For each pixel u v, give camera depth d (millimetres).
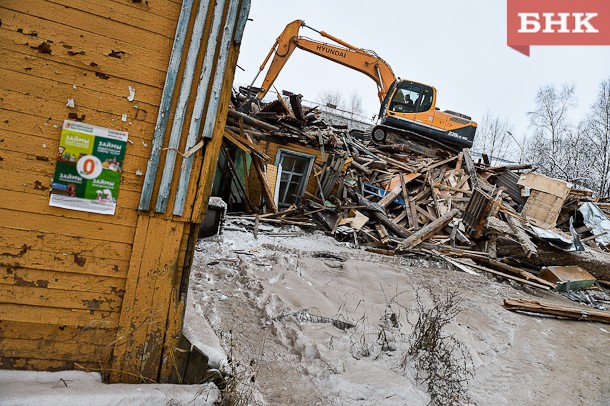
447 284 8688
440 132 18312
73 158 2781
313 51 19297
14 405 2414
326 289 6980
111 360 2941
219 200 9133
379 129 18578
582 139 35281
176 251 3043
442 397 4117
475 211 12039
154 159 2920
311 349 4664
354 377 4211
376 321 5867
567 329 7391
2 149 2660
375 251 10672
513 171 16391
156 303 3018
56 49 2717
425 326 5258
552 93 40000
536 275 10977
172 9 2922
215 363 3311
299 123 13086
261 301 5883
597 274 11500
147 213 2951
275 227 11055
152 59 2908
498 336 6410
